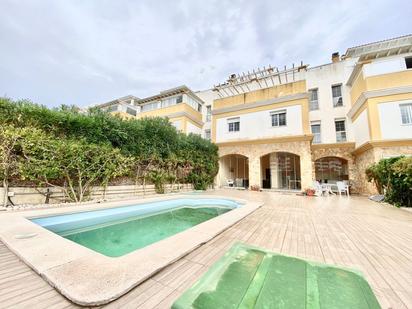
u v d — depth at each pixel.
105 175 7.18
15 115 5.32
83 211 5.00
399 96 9.99
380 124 10.17
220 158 14.63
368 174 9.99
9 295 1.64
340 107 14.45
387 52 10.64
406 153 9.55
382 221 4.79
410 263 2.54
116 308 1.54
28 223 3.54
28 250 2.42
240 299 1.45
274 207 6.48
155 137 9.49
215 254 2.61
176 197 7.98
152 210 6.88
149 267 2.08
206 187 13.02
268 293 1.53
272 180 13.30
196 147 12.58
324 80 15.23
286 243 3.14
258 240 3.23
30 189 5.57
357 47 14.04
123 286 1.74
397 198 7.17
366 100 10.75
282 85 12.65
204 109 20.56
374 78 10.62
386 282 2.09
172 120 17.08
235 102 14.39
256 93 13.57
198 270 2.17
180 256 2.43
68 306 1.54
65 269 1.99
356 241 3.32
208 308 1.36
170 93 17.52
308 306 1.38
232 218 4.48
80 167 6.40
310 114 15.31
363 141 11.54
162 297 1.69
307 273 1.85
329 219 4.88
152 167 9.46
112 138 7.55
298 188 13.26
